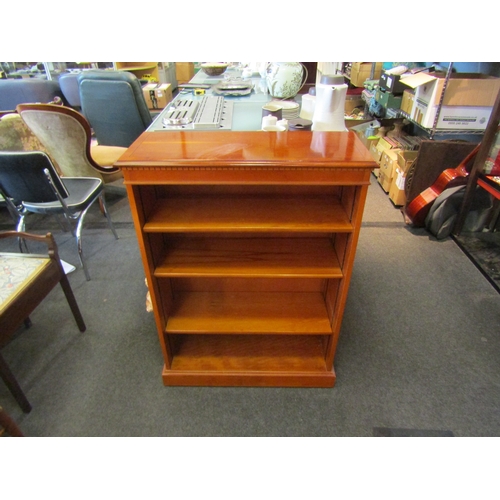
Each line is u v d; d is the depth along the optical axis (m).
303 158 0.99
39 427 1.36
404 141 2.99
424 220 2.49
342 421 1.38
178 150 1.06
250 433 1.35
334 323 1.35
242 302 1.53
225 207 1.21
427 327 1.78
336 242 1.31
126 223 2.70
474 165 2.16
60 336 1.75
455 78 2.19
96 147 2.75
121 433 1.35
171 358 1.52
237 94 2.18
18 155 1.59
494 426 1.36
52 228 2.63
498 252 2.26
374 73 3.61
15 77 4.08
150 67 5.05
